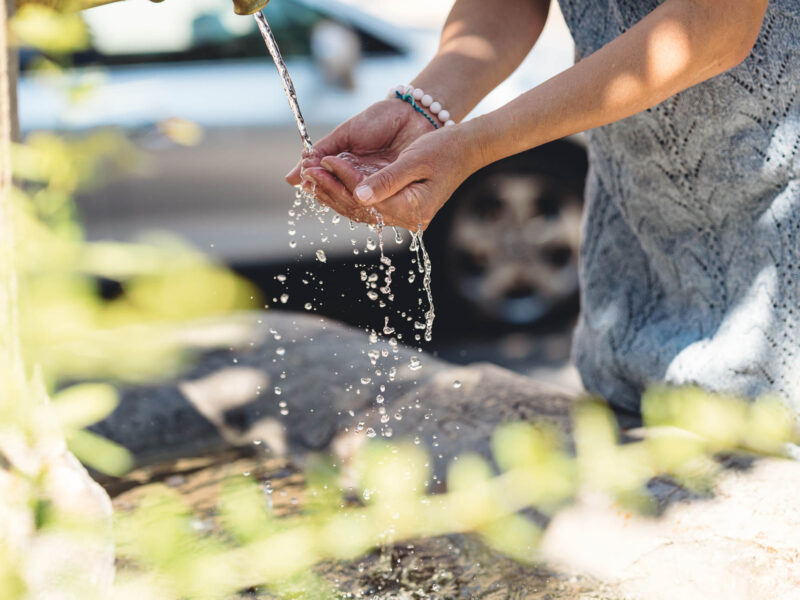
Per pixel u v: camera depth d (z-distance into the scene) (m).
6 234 0.66
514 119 1.08
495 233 4.08
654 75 1.05
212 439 1.66
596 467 1.09
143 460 1.59
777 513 1.18
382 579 1.21
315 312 3.83
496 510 1.31
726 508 1.21
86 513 0.86
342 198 1.12
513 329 4.10
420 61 3.99
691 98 1.29
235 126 3.73
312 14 3.99
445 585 1.20
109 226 3.63
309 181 1.14
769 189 1.31
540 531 1.28
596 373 1.62
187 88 3.66
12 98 0.80
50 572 0.81
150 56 3.64
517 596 1.17
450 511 1.36
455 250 4.07
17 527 0.82
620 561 1.20
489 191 4.05
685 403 1.44
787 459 1.34
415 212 1.08
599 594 1.16
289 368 1.80
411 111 1.34
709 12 1.03
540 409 1.59
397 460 1.49
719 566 1.13
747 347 1.35
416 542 1.30
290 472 1.57
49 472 0.85
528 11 1.46
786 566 1.10
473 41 1.43
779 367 1.32
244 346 1.87
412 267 4.07
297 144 3.83
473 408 1.61
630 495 1.25
